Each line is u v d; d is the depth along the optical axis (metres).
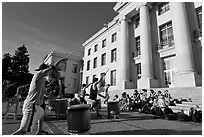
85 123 2.78
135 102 9.09
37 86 2.76
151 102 7.92
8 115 6.04
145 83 13.77
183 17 11.75
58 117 5.47
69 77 32.31
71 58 33.31
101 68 23.44
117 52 20.23
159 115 6.11
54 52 31.95
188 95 9.33
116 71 19.81
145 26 15.35
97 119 5.32
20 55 32.78
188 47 11.10
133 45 18.36
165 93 8.98
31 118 2.57
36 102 2.68
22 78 27.28
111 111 5.46
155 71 14.68
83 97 5.88
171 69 13.62
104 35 24.42
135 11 17.83
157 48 14.96
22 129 2.49
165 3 15.54
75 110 2.76
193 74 10.33
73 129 2.72
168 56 13.98
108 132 3.41
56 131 3.52
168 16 14.52
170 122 4.88
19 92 5.46
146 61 14.42
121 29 18.89
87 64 28.30
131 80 17.47
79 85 33.16
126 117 5.94
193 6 12.45
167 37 14.52
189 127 4.07
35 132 3.40
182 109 6.95
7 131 3.40
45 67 3.05
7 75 27.67
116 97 9.51
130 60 18.08
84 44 29.91
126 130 3.63
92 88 5.97
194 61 11.46
